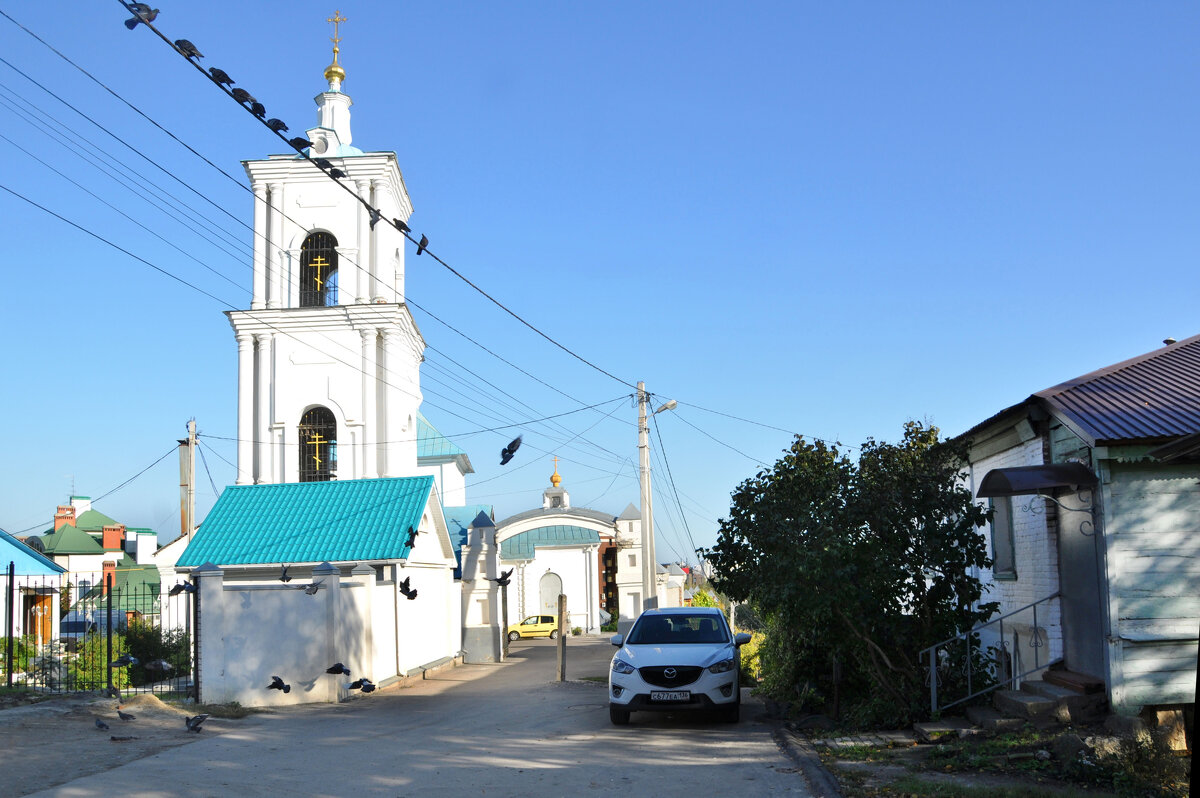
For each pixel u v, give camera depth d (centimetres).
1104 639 1320
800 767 1175
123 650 2269
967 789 1014
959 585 1520
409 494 2905
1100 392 1455
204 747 1362
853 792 1032
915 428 1576
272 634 1984
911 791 1023
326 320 3391
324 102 3609
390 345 3394
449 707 1933
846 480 1542
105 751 1302
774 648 1845
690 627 1761
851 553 1455
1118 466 1331
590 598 5891
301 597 2008
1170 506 1327
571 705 1884
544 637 5538
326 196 3459
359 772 1177
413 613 2711
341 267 3422
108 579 1933
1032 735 1275
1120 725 1262
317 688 1984
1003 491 1360
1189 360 1574
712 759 1251
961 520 1512
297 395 3397
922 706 1463
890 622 1506
